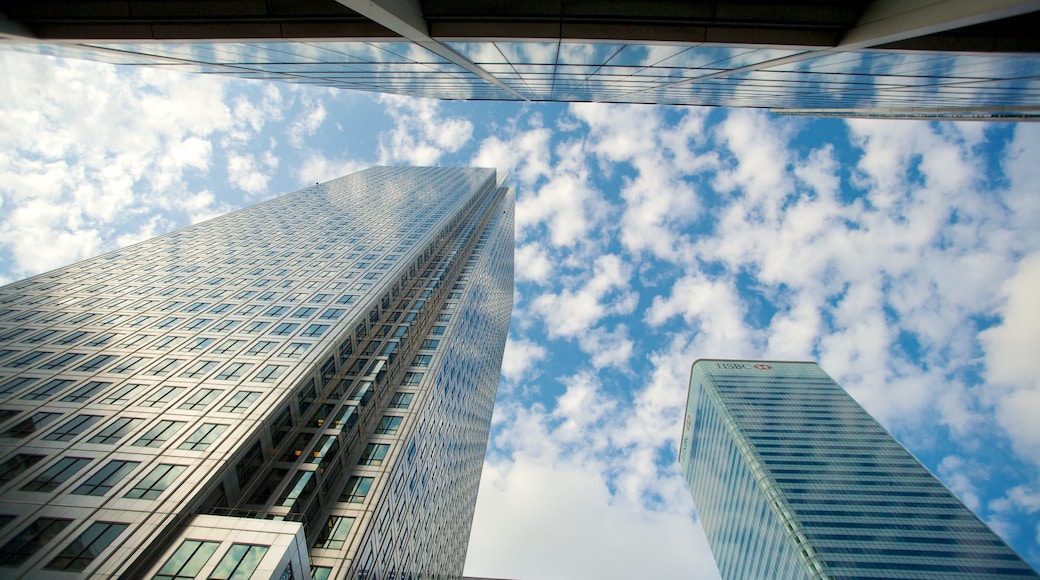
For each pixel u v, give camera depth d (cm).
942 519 9281
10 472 3338
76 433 3812
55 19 1388
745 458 11350
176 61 1914
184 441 3794
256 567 2769
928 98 2295
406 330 6862
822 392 13812
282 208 11294
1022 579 8112
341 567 3638
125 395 4369
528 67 1791
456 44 1359
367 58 1717
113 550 2791
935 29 909
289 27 1332
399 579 4928
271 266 7788
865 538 8888
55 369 4719
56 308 6084
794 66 1464
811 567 8431
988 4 759
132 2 1345
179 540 2939
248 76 2462
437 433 6662
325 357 5206
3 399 4172
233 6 1308
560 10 1195
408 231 9850
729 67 1557
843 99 2456
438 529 6862
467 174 16225
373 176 15450
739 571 11862
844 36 1159
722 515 13075
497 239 14650
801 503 9731
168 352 5169
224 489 3566
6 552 2761
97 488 3253
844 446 11425
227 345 5350
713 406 13862
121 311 6112
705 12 1167
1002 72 1445
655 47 1294
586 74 1889
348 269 7706
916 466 10706
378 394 5678
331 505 4231
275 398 4409
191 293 6738
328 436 4578
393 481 4716
